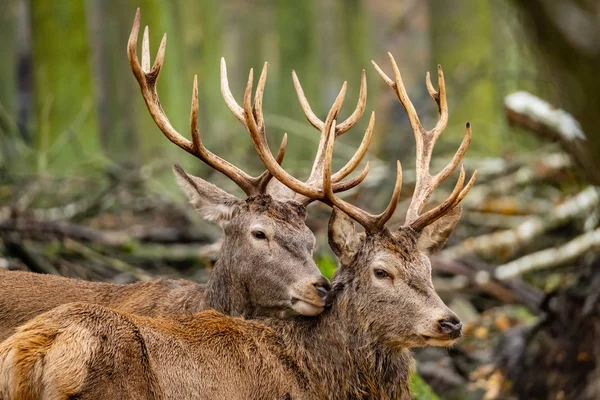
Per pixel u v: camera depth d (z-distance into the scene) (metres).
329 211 20.78
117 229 21.83
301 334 10.57
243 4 52.97
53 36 24.44
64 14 24.47
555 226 20.41
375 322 10.40
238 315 11.69
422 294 10.24
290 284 11.06
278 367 10.23
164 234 20.89
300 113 40.81
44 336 8.39
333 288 10.66
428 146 11.56
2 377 8.29
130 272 17.62
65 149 23.64
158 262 19.89
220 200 11.98
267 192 12.41
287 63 41.09
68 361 8.31
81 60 24.52
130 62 11.73
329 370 10.48
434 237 10.99
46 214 21.45
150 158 26.14
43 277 12.86
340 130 12.34
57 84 24.36
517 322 18.50
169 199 21.81
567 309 15.99
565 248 19.34
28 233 17.84
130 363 8.73
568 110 5.66
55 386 8.27
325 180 10.58
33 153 22.78
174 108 27.06
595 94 5.29
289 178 10.76
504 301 19.08
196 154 11.92
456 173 23.23
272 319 10.65
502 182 22.48
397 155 24.11
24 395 8.28
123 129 27.17
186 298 12.22
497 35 31.50
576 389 15.20
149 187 23.34
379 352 10.49
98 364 8.46
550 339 16.09
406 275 10.31
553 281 19.95
